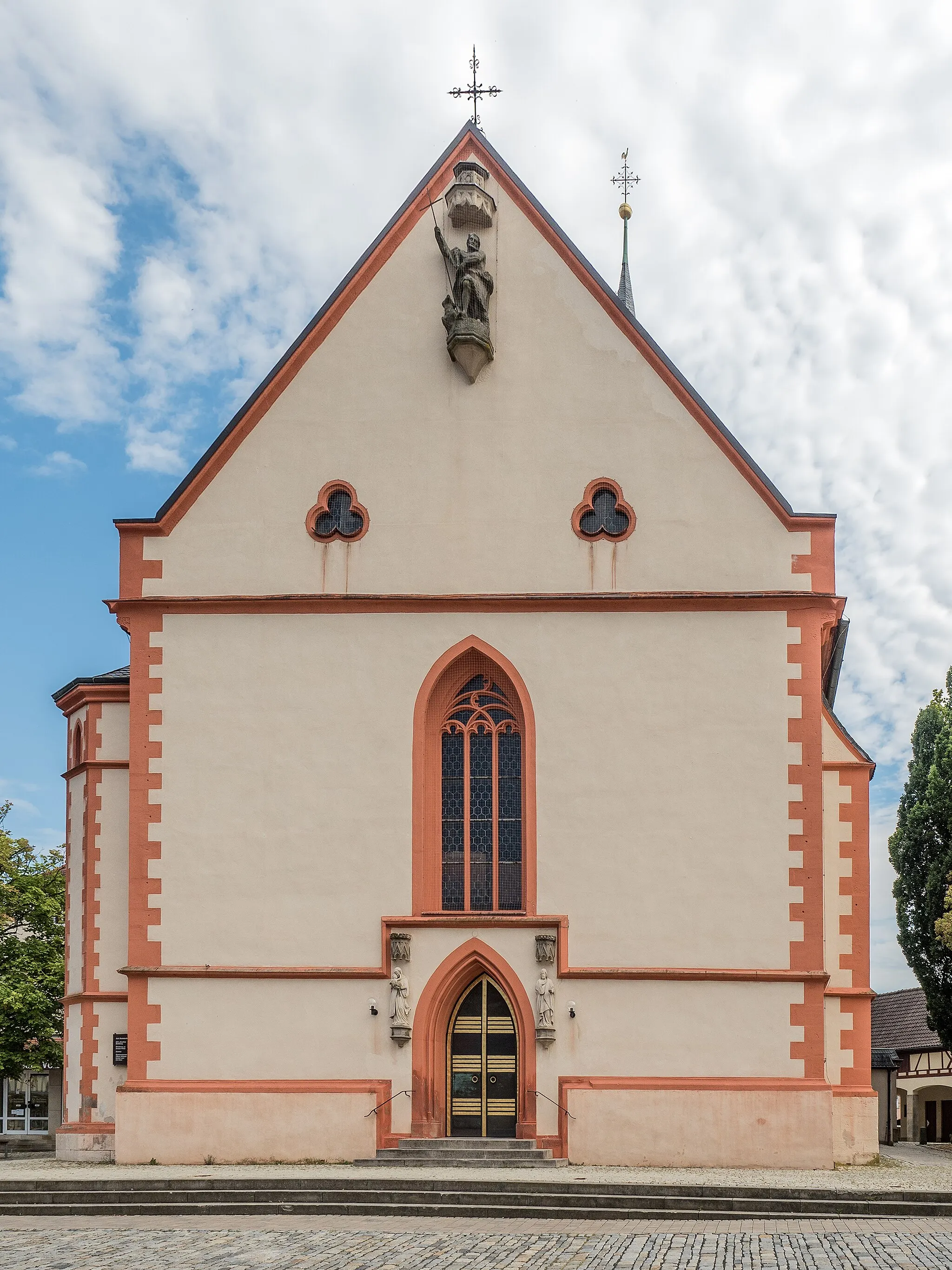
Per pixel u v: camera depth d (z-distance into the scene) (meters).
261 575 27.44
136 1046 26.03
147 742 27.02
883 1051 46.78
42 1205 21.14
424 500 27.47
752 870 25.92
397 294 28.16
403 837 26.41
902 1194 20.64
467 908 26.61
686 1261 16.44
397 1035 25.59
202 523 27.67
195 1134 25.61
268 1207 20.84
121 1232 19.02
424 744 26.73
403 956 25.86
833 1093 26.41
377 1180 21.69
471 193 27.83
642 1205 20.59
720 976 25.52
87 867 28.06
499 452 27.53
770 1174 23.88
